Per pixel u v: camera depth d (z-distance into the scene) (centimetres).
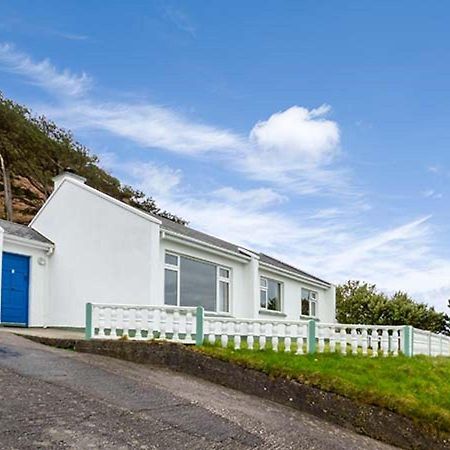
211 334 1291
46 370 1018
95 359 1205
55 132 4050
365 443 991
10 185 3616
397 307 3772
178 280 1923
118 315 1315
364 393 1088
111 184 4109
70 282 1905
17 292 1839
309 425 1004
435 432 1038
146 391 979
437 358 1617
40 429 709
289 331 1348
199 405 951
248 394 1133
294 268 2966
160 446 731
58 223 1980
